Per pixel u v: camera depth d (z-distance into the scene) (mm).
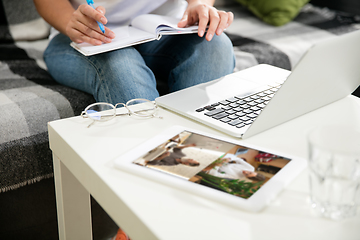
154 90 1012
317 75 610
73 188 740
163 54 1226
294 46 1646
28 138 983
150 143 596
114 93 960
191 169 519
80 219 783
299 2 1967
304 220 430
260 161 541
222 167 524
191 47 1146
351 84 784
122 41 912
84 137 628
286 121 698
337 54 602
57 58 1179
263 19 1959
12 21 1523
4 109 1002
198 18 1041
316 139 460
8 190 974
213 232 408
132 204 453
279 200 464
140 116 713
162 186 492
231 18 1036
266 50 1574
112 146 599
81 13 930
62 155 651
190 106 734
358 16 2107
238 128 639
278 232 410
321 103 752
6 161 948
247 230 413
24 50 1478
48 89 1158
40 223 1055
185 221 425
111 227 1069
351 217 437
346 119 713
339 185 422
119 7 1173
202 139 609
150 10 1228
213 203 457
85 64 1043
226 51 1188
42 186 1037
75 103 1094
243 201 448
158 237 399
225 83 868
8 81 1208
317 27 1918
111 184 493
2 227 991
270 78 907
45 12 1115
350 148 467
